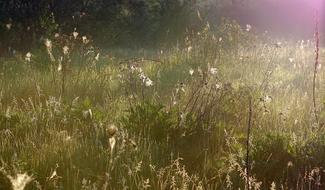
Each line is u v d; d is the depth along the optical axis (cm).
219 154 412
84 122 478
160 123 451
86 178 359
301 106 562
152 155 402
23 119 485
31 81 661
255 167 387
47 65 809
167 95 612
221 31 1253
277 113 523
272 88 666
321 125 448
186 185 334
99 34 1572
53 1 1471
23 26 1338
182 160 405
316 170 351
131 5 1706
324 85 696
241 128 486
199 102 536
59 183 351
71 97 611
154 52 1408
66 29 1464
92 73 750
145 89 640
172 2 1727
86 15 1555
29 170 353
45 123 477
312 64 918
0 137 435
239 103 550
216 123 485
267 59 962
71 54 930
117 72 766
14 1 1370
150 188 349
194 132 451
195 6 1877
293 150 405
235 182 366
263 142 422
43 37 1230
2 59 945
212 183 363
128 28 1689
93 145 414
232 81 737
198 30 1638
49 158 383
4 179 321
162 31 1672
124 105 548
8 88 623
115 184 352
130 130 452
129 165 369
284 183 372
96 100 618
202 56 957
